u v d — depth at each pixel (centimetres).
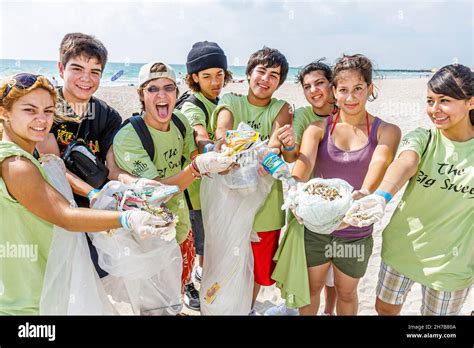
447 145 254
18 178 212
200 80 348
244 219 291
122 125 295
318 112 319
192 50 351
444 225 257
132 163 281
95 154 309
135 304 271
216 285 298
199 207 354
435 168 257
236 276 295
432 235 260
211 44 351
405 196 276
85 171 269
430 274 262
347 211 238
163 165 299
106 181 289
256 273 320
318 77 304
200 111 342
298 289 284
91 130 305
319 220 242
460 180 249
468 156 249
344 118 277
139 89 289
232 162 266
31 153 239
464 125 251
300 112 324
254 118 311
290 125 297
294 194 252
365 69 262
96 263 305
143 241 259
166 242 269
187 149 322
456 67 242
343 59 266
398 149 278
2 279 229
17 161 213
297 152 295
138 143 284
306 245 287
